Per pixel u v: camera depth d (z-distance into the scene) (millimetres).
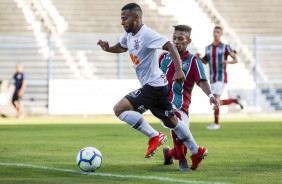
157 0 78438
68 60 71312
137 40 20062
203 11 78938
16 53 70500
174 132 20312
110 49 21609
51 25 74375
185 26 20984
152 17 77625
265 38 71000
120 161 23219
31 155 25469
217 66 44938
